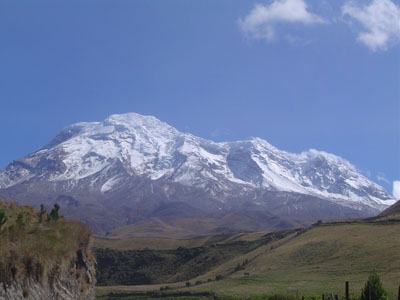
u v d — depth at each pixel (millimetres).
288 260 99688
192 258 128250
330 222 128125
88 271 30734
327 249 99062
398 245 89125
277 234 141125
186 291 83000
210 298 73375
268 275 88812
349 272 79875
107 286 111688
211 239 159500
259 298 60781
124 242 154750
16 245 21984
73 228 30219
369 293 27047
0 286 19359
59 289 24750
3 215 22188
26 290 20922
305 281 77688
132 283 116562
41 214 30047
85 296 28656
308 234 118562
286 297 58219
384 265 79062
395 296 50844
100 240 155125
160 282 115500
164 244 155125
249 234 158250
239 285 82125
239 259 115625
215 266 117875
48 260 24203
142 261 127500
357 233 106750
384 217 122688
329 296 47188
